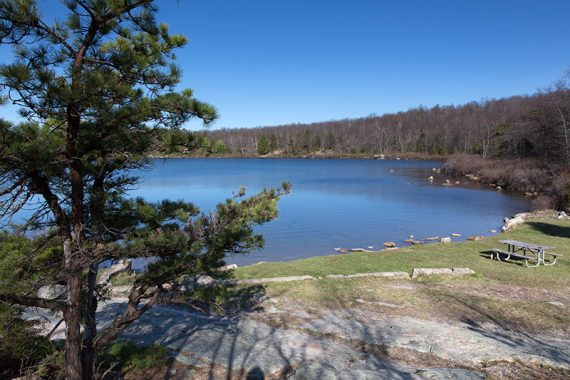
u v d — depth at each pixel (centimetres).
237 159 11881
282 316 825
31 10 396
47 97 392
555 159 4381
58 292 692
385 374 560
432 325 754
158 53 503
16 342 530
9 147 367
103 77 409
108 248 465
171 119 491
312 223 2498
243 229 534
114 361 617
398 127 13062
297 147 13250
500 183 4531
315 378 555
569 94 4378
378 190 4178
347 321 789
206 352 650
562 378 548
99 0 423
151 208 529
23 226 474
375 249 1902
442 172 6538
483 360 602
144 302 922
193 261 519
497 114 10600
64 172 492
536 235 1748
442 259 1369
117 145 492
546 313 827
